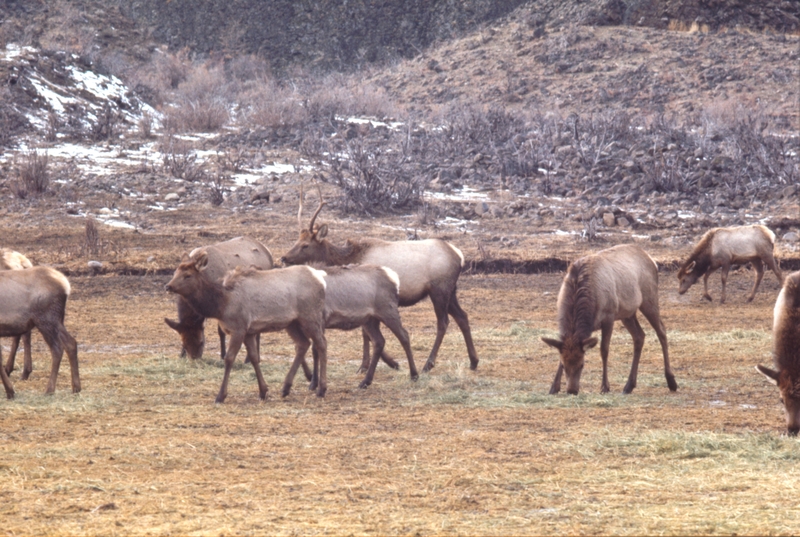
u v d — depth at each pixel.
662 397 42.12
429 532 23.30
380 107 159.38
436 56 196.25
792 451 30.98
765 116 151.00
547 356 53.91
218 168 119.56
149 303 71.81
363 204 103.56
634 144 129.25
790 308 33.12
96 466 29.53
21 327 41.12
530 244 92.81
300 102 161.25
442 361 52.72
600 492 26.84
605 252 42.84
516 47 190.75
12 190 104.50
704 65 176.38
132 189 109.12
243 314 40.88
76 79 154.38
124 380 46.28
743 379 46.56
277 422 36.91
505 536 23.00
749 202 110.94
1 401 40.56
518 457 30.89
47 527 23.66
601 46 184.38
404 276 49.12
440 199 109.56
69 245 87.25
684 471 29.14
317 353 44.72
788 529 23.20
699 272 76.12
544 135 133.88
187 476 28.55
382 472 29.02
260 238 91.12
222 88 170.00
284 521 24.16
